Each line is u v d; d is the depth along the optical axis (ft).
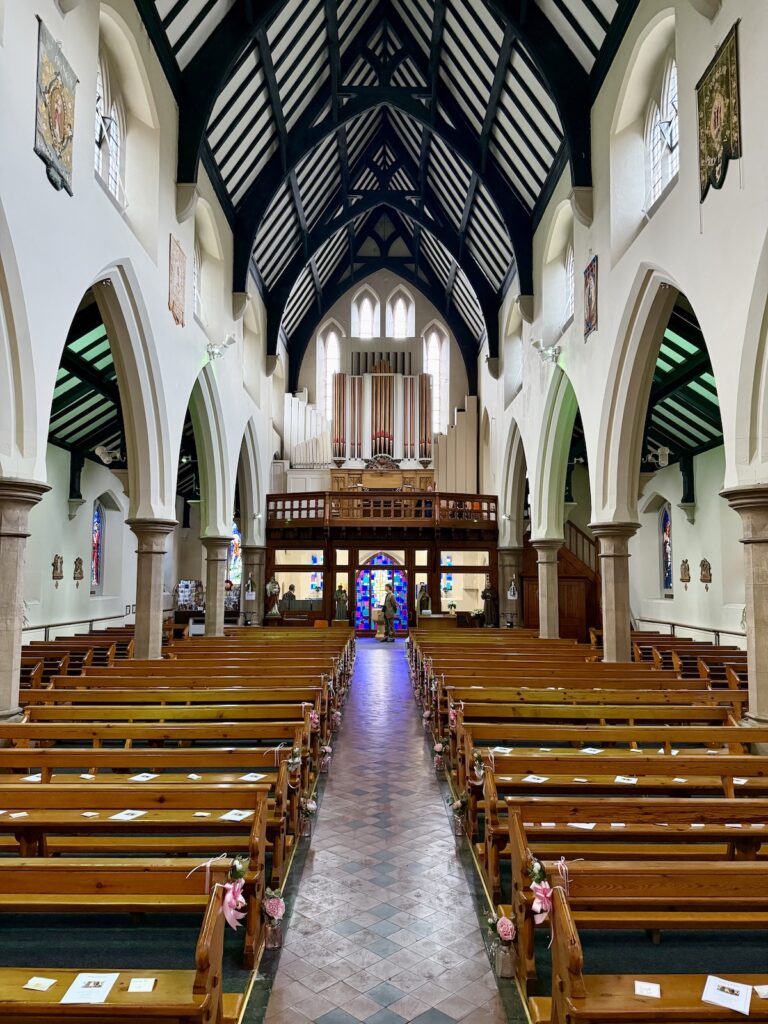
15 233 22.08
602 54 38.17
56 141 25.11
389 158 75.46
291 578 93.86
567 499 70.23
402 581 89.56
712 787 17.84
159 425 39.09
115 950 13.19
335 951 14.39
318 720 24.93
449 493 75.82
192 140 40.83
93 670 31.78
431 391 91.81
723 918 12.10
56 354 25.55
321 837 20.67
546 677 30.30
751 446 24.43
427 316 95.20
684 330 43.52
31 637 56.18
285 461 87.92
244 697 26.37
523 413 61.46
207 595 54.80
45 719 23.20
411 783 26.14
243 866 10.62
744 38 23.38
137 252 34.09
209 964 8.60
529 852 12.83
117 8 31.22
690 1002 8.59
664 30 32.22
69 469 63.31
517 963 13.38
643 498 73.56
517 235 56.13
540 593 56.08
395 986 13.20
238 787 14.29
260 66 43.73
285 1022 12.12
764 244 22.33
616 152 37.40
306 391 90.68
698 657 42.57
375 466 88.84
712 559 59.67
